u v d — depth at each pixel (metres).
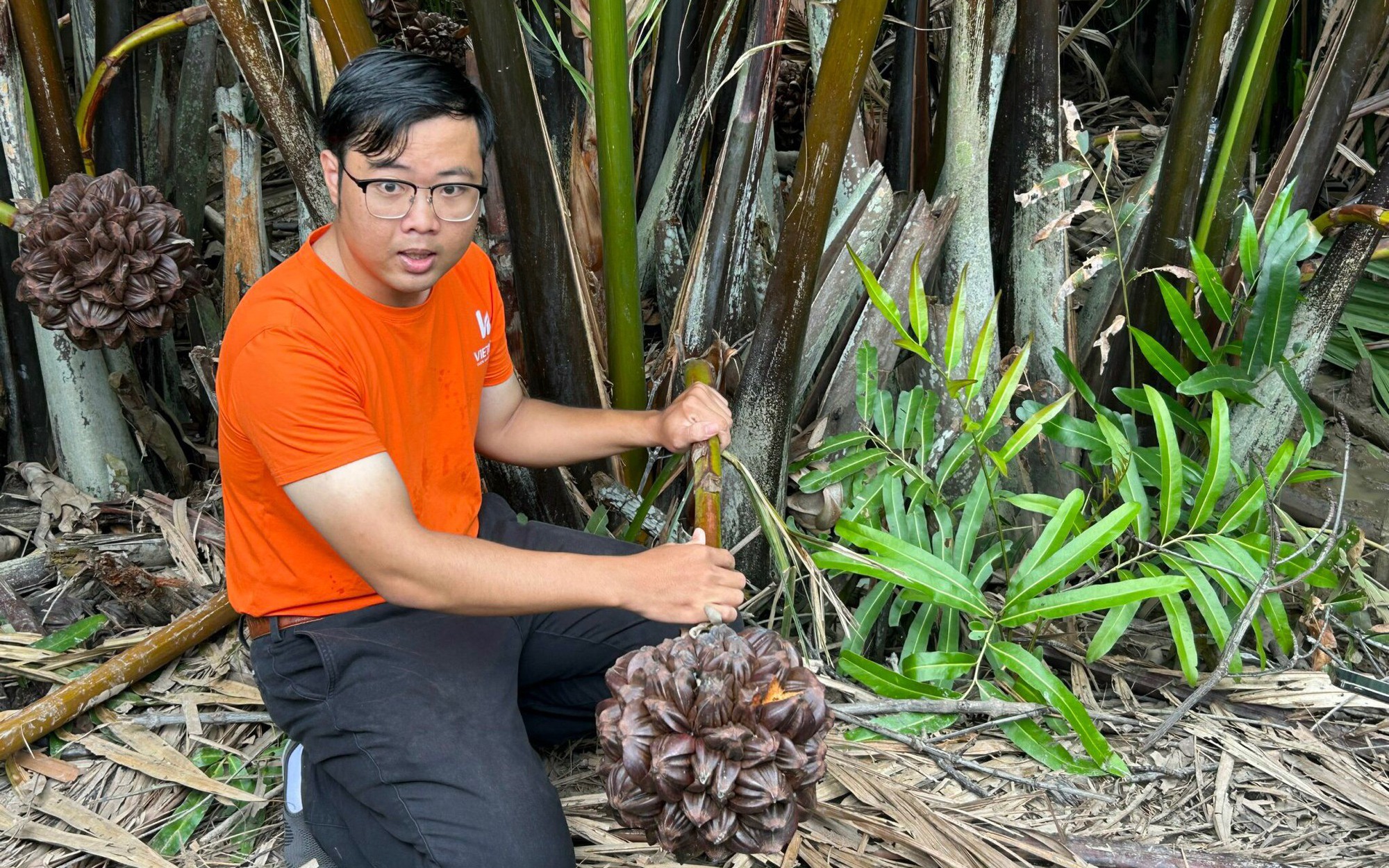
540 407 1.83
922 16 2.41
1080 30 3.12
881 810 1.66
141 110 2.66
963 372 2.17
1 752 1.76
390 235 1.32
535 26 2.33
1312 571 1.73
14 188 2.19
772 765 1.23
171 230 1.98
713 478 1.63
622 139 1.84
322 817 1.57
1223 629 1.78
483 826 1.42
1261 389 2.10
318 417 1.36
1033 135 2.08
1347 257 2.00
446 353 1.57
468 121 1.30
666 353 2.17
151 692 1.93
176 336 2.98
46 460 2.53
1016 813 1.70
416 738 1.47
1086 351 2.35
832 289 2.22
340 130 1.28
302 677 1.56
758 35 2.04
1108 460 1.98
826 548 1.90
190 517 2.33
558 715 1.80
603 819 1.68
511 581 1.38
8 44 2.10
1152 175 2.30
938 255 2.23
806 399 2.33
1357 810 1.69
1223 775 1.75
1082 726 1.72
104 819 1.70
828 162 1.77
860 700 1.86
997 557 1.97
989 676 2.02
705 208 2.17
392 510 1.37
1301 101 3.04
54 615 2.12
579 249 2.27
